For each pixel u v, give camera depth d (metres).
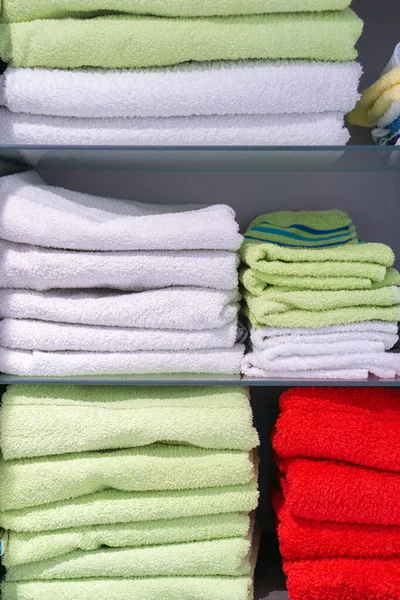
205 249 0.71
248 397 0.74
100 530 0.71
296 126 0.69
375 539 0.69
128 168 0.89
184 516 0.71
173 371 0.72
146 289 0.73
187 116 0.69
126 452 0.71
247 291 0.76
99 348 0.71
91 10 0.67
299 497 0.69
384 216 0.93
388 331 0.71
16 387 0.72
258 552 0.87
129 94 0.67
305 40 0.66
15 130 0.69
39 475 0.69
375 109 0.74
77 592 0.70
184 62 0.68
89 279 0.70
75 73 0.68
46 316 0.71
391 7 0.89
